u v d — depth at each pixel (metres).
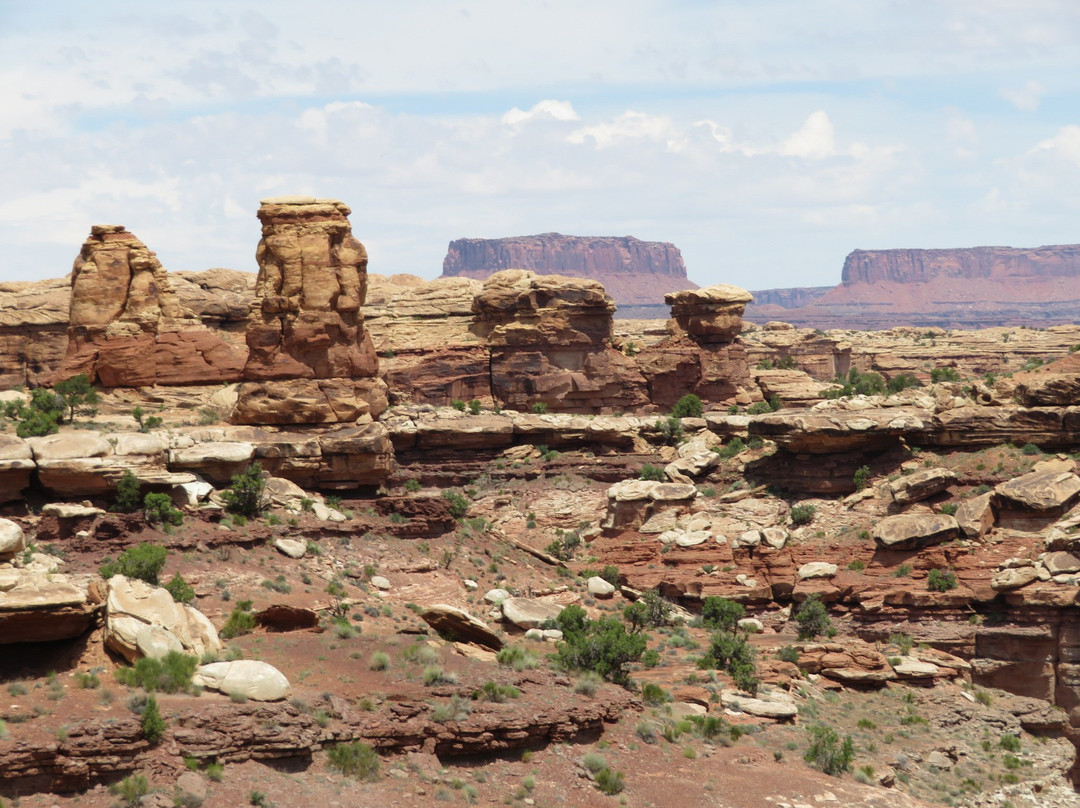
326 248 95.19
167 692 45.41
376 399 96.88
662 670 64.88
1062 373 99.00
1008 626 79.25
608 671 59.31
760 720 60.09
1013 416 96.75
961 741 66.62
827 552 88.31
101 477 67.06
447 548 78.00
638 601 79.81
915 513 90.19
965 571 83.19
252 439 89.50
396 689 49.16
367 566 71.31
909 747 62.75
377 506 80.12
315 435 90.94
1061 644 77.94
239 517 71.00
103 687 45.19
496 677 52.59
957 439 98.00
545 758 48.72
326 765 44.06
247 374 94.31
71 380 93.69
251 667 46.12
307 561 68.69
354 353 95.62
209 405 97.88
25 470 66.00
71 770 39.31
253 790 41.25
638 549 93.75
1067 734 73.69
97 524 64.00
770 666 68.06
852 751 58.44
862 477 97.12
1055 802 62.59
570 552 97.19
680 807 47.72
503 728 48.06
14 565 57.19
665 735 53.69
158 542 63.81
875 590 83.06
